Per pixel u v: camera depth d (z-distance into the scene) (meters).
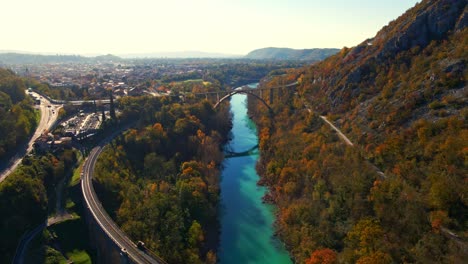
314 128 181.38
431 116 127.19
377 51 186.50
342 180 125.00
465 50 139.88
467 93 125.06
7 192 116.56
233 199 155.75
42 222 120.62
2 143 154.50
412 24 175.38
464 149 100.12
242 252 118.88
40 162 143.00
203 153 180.38
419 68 154.38
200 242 115.50
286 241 121.94
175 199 129.62
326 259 95.62
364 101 169.88
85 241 120.38
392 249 88.56
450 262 79.62
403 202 100.81
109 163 153.00
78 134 179.25
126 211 121.00
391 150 124.44
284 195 144.75
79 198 135.62
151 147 174.00
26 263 103.06
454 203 92.25
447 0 170.88
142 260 93.94
